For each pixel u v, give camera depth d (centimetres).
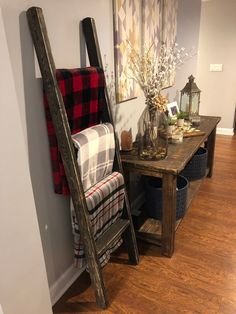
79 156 124
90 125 143
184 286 156
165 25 227
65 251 154
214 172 306
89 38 136
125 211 162
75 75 122
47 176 131
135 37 185
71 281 162
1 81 87
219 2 391
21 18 103
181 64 286
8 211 96
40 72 112
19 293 107
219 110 447
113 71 171
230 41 405
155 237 190
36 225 109
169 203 164
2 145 90
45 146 126
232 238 195
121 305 145
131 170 169
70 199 140
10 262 100
